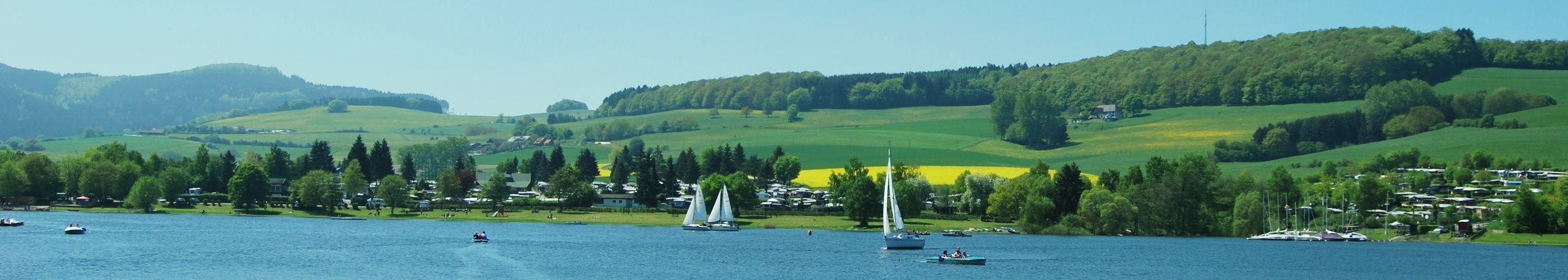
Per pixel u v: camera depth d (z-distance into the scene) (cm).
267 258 15138
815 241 19562
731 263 15538
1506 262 17038
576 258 15900
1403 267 16350
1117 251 18100
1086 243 19825
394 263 14788
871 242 19425
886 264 15612
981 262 15900
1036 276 14575
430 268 14375
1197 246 19562
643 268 14800
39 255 15025
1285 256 17738
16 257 14712
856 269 14988
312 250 16212
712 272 14475
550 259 15688
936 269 15062
